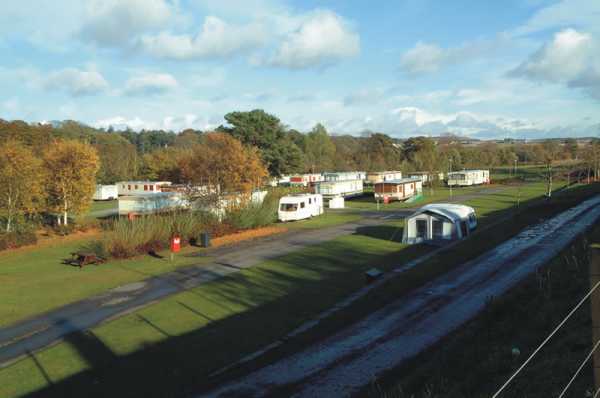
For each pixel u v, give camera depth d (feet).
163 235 107.14
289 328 54.29
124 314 61.72
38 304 66.90
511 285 67.46
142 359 46.88
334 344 48.93
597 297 20.24
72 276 83.97
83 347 50.57
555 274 61.05
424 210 106.01
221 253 102.32
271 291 70.23
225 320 57.93
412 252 95.50
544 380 29.22
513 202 188.03
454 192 252.62
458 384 33.45
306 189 223.51
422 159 330.95
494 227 120.78
